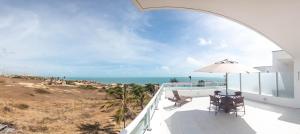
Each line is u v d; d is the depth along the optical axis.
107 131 30.19
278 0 6.77
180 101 11.54
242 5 7.11
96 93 73.88
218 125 7.41
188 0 6.59
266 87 13.10
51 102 55.34
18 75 106.19
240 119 8.27
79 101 57.62
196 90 16.39
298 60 10.84
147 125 6.36
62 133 31.06
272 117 8.65
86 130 31.36
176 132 6.53
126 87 29.97
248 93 14.59
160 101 12.92
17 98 55.53
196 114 9.16
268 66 17.67
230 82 17.14
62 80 109.88
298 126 7.27
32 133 31.53
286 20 8.07
